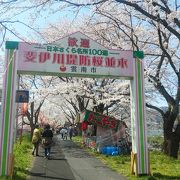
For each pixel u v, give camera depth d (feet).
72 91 81.61
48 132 56.75
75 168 45.27
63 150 72.59
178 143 56.03
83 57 39.17
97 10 43.80
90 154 63.98
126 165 48.06
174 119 55.21
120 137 67.72
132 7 44.24
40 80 100.01
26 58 38.22
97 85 79.82
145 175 38.68
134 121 39.73
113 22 53.83
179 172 41.96
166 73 62.80
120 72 39.81
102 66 39.42
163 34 51.55
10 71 37.81
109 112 101.71
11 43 38.29
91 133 78.95
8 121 37.01
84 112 71.20
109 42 56.49
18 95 40.57
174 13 41.37
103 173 41.32
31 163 49.34
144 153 39.24
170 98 53.01
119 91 68.95
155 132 97.96
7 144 36.65
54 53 38.70
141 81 40.19
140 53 40.55
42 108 154.20
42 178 37.35
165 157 53.78
